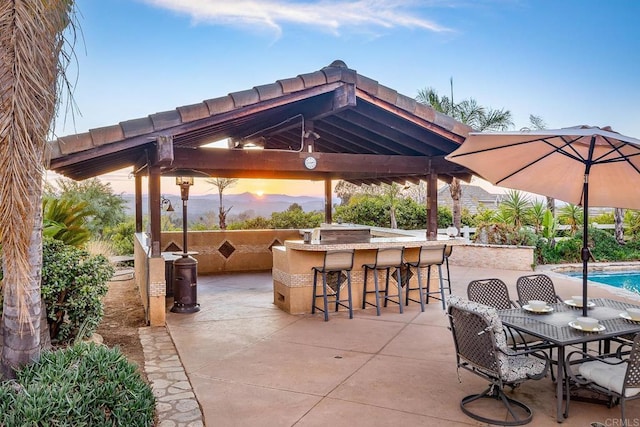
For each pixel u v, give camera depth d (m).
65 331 4.75
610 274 13.58
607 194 4.70
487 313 3.39
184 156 6.03
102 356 3.37
